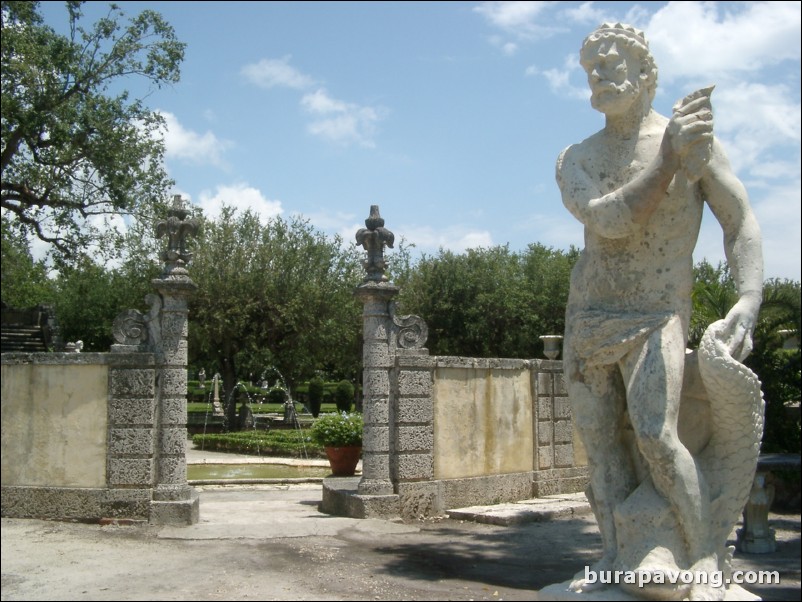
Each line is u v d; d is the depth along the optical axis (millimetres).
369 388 10000
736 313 4836
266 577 6645
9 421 9555
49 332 29562
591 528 9445
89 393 9383
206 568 6988
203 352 30625
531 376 11789
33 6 23641
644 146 5148
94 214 24578
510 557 7621
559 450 12047
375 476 9867
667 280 5016
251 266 29906
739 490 4836
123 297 32000
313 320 30156
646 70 5168
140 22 23844
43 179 23641
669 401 4719
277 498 12516
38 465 9422
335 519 9656
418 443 10055
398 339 10195
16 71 21656
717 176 5043
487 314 33000
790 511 10578
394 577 6672
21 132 22312
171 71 24266
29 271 39406
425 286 33781
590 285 5230
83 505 9203
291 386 31938
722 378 4664
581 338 5090
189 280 9445
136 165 24141
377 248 10203
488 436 10977
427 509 9977
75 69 22969
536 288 33531
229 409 29156
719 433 4871
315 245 31234
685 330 5012
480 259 33938
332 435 13555
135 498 9117
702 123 4609
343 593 6074
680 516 4680
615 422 5117
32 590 6184
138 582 6449
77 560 7305
